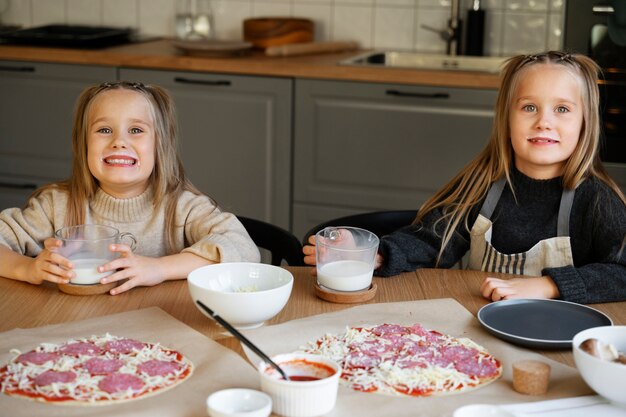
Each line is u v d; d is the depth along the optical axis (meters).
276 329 1.39
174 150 1.94
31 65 3.54
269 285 1.50
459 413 1.07
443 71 3.18
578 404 1.16
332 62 3.36
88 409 1.12
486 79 3.10
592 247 1.85
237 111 3.38
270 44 3.70
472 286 1.64
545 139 1.80
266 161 3.41
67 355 1.27
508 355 1.31
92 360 1.25
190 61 3.37
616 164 3.10
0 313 1.47
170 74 3.41
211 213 1.89
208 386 1.19
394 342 1.34
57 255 1.57
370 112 3.26
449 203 1.94
